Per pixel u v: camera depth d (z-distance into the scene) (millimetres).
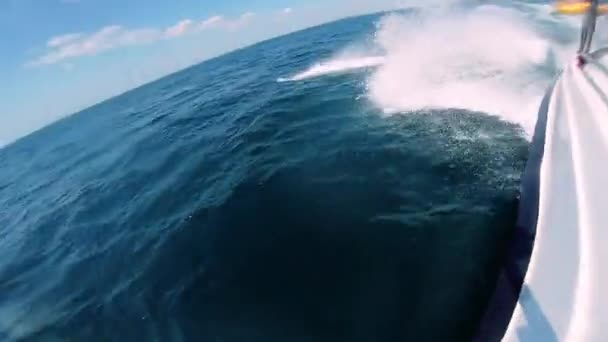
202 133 13273
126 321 5520
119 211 9539
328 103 11539
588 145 3688
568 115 4289
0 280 8523
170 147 13078
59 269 7914
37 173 20453
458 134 7262
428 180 6223
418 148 7215
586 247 2701
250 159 9281
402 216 5535
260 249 5781
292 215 6355
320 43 28562
